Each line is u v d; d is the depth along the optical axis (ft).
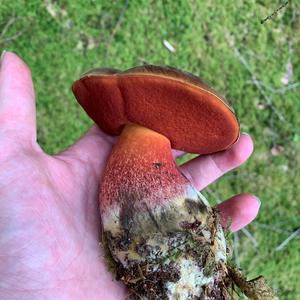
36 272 0.51
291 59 0.97
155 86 0.49
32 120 0.55
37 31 0.84
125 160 0.55
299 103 0.96
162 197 0.52
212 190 0.89
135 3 0.89
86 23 0.87
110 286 0.55
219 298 0.51
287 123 0.95
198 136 0.58
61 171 0.58
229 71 0.93
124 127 0.59
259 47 0.95
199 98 0.50
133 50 0.88
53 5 0.86
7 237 0.51
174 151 0.72
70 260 0.54
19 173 0.52
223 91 0.92
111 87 0.51
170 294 0.49
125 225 0.51
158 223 0.51
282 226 0.92
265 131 0.93
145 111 0.54
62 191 0.57
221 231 0.54
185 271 0.50
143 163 0.54
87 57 0.86
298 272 0.92
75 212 0.57
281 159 0.94
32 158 0.54
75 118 0.85
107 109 0.56
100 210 0.54
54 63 0.85
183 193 0.53
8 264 0.51
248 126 0.93
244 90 0.93
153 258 0.50
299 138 0.95
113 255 0.52
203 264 0.50
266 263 0.90
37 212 0.51
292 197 0.93
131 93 0.52
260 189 0.92
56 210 0.54
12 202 0.51
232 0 0.95
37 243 0.51
